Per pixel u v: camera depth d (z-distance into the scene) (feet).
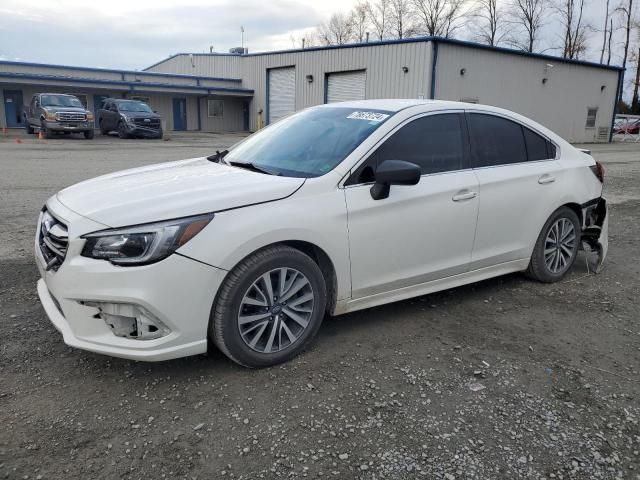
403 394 10.24
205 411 9.52
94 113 115.75
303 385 10.44
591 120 112.57
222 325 10.27
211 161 14.42
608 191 36.37
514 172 14.82
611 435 9.23
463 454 8.63
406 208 12.45
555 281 16.75
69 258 9.70
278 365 11.16
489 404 10.01
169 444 8.64
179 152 60.75
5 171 39.73
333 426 9.21
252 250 10.28
